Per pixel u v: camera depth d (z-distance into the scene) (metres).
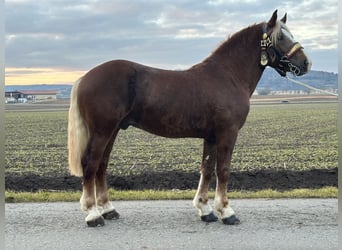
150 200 7.20
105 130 5.15
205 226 5.42
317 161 11.41
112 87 5.12
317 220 5.69
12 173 10.31
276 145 13.88
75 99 5.28
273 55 5.78
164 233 5.11
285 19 6.10
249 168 10.69
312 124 17.80
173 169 10.66
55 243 4.75
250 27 5.85
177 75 5.40
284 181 9.47
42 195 7.55
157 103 5.20
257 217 5.86
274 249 4.55
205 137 5.59
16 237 4.98
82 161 5.28
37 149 13.87
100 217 5.41
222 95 5.40
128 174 10.05
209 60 5.68
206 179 5.73
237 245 4.67
